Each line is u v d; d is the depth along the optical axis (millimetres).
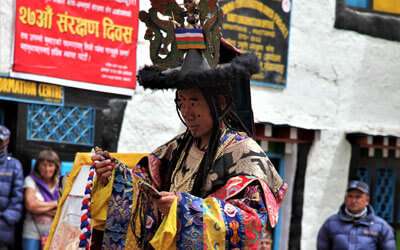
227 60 6301
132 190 6359
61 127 13977
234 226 5633
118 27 14586
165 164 6418
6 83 13281
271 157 17391
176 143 6406
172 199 5613
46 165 12969
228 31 16125
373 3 18703
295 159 17562
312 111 17641
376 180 19031
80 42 14125
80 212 6828
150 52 6113
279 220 17609
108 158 6348
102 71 14414
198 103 5969
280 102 17062
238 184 5746
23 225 12969
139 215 6223
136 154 6895
